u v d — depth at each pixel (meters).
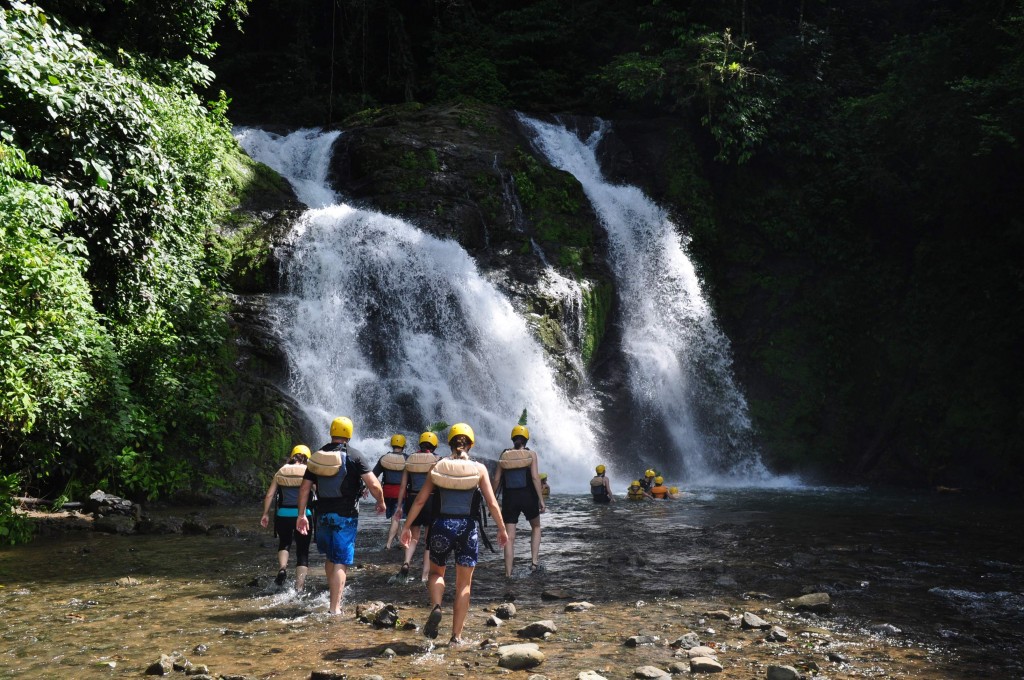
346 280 20.05
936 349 24.34
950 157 23.55
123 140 13.12
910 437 23.95
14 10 11.19
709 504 15.66
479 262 22.41
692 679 4.92
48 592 7.60
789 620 6.42
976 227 24.47
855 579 8.08
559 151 27.98
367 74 35.81
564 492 17.86
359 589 7.70
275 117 33.56
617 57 30.47
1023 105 21.06
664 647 5.67
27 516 11.93
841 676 4.96
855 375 26.00
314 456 6.79
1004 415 22.16
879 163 25.98
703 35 27.89
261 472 15.80
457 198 23.42
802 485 22.83
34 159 11.96
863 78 29.97
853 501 17.02
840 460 24.88
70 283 10.70
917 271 25.48
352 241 20.53
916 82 24.67
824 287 26.70
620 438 22.66
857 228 26.91
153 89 14.66
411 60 34.41
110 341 13.36
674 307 25.25
